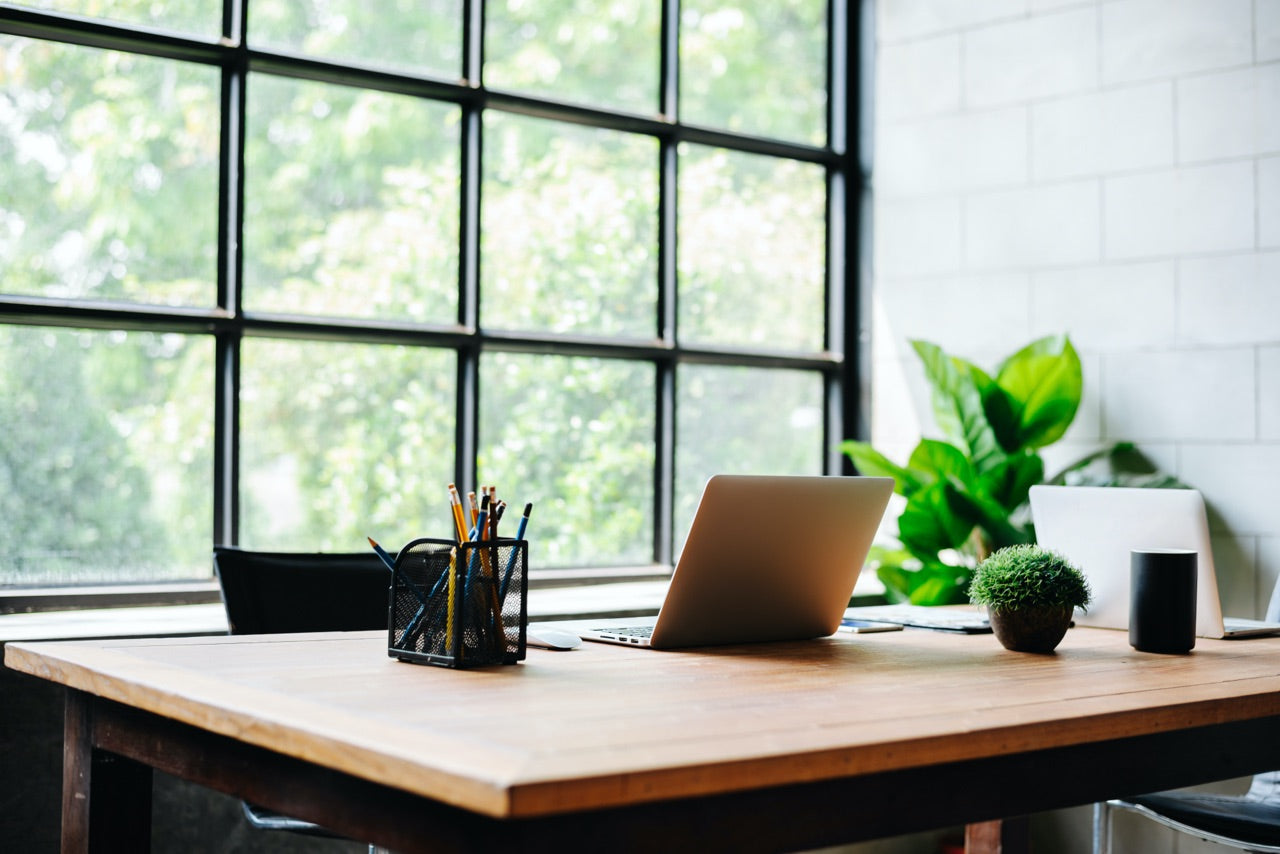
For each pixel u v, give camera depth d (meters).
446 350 3.59
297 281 3.37
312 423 3.39
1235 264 3.60
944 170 4.23
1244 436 3.57
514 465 3.70
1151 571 2.21
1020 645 2.16
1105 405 3.86
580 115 3.82
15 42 3.01
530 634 2.11
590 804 1.12
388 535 3.50
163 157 3.20
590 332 3.86
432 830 1.22
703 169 4.11
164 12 3.20
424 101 3.58
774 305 4.28
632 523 3.94
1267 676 1.93
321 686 1.59
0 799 2.65
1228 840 2.40
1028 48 4.03
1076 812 3.81
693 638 2.12
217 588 3.21
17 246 3.01
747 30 4.25
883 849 3.91
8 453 2.98
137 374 3.15
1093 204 3.89
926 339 4.25
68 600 3.02
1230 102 3.61
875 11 4.43
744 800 1.27
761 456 4.23
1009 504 3.75
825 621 2.31
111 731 1.77
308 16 3.40
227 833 2.90
